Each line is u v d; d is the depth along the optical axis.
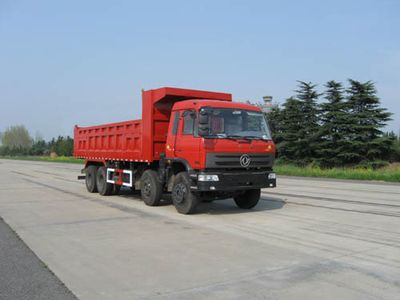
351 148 39.34
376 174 25.70
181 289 5.17
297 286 5.26
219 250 7.03
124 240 7.81
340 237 8.00
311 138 42.12
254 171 10.59
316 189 17.81
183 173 10.80
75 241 7.75
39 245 7.46
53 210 11.57
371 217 10.24
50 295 4.99
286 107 44.41
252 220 9.89
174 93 11.71
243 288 5.20
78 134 17.94
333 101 41.56
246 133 10.57
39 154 103.94
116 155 14.23
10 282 5.47
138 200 13.95
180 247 7.25
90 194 15.80
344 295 4.95
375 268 6.02
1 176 26.14
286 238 7.94
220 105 10.42
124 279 5.57
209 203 13.00
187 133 10.54
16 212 11.19
